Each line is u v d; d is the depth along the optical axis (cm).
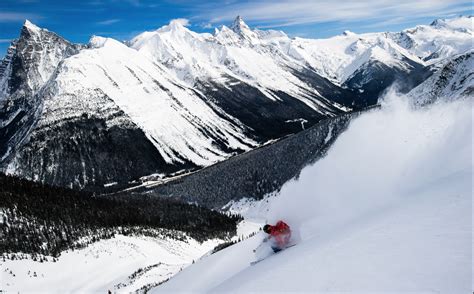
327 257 1052
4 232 9350
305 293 852
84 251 8900
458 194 1168
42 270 7850
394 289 709
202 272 2453
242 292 1066
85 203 12850
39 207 11094
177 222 13475
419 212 1149
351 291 769
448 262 739
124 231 10688
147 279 6169
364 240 1077
